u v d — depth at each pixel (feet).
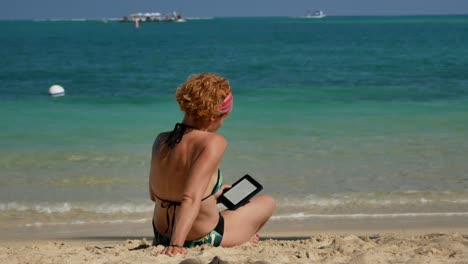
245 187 15.43
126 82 85.10
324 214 27.63
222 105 13.48
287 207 28.43
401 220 26.84
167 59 130.93
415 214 27.63
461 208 28.50
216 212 14.53
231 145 40.06
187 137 13.56
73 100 63.31
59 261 13.71
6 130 44.78
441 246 15.16
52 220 26.81
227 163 35.37
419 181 32.24
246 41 221.05
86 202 28.96
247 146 39.81
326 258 13.53
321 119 50.55
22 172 33.65
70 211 27.91
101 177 32.89
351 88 74.13
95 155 37.55
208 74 13.66
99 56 140.67
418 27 379.55
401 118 51.03
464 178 32.78
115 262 12.81
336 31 329.11
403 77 87.97
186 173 13.44
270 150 38.75
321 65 111.14
